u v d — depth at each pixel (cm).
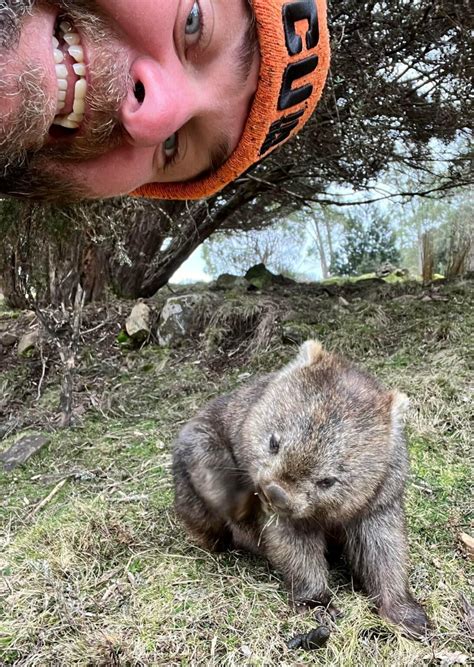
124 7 30
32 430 110
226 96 37
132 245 160
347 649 51
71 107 32
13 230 95
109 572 62
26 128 30
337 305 154
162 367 135
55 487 86
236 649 51
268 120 39
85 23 30
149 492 80
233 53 35
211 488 64
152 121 32
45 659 50
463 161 149
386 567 56
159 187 46
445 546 65
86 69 31
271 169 154
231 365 133
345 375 60
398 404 59
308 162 146
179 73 34
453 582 60
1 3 27
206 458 64
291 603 56
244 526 66
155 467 88
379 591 56
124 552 66
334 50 110
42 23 29
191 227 167
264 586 59
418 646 51
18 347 144
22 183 35
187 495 66
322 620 54
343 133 129
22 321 156
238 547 68
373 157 140
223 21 34
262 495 55
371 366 118
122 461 93
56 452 99
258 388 65
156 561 64
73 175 35
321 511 55
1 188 36
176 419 109
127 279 169
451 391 101
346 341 130
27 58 28
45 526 72
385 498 57
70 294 116
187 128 39
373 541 57
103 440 102
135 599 57
